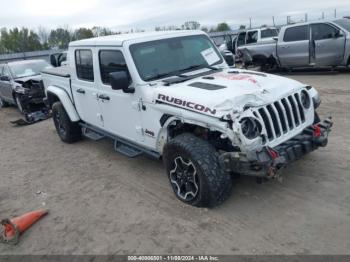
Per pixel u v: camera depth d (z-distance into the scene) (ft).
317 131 13.15
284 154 12.07
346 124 20.93
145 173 17.63
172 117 13.60
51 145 24.54
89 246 12.25
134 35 16.74
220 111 11.73
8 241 13.16
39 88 33.35
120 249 11.84
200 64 16.74
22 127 31.35
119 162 19.62
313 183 14.25
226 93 12.60
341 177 14.48
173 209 13.76
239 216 12.67
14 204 16.15
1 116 37.52
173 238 11.99
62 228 13.60
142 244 11.93
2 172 20.47
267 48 43.65
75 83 20.26
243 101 11.96
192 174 13.07
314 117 14.82
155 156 15.57
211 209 13.26
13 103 38.60
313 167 15.56
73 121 21.74
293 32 40.40
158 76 15.39
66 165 20.22
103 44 16.61
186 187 13.55
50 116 33.04
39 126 30.71
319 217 12.07
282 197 13.55
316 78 37.81
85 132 21.39
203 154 12.37
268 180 13.33
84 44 18.22
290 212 12.55
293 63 41.14
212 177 12.25
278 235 11.41
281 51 41.81
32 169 20.36
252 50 45.47
